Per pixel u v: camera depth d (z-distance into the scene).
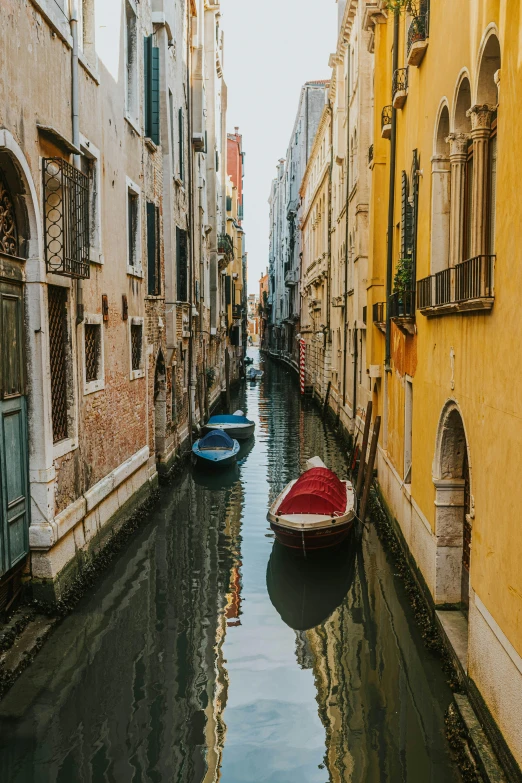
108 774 6.12
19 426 7.78
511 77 5.27
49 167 8.40
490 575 5.76
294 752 6.51
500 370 5.54
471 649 6.38
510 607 5.20
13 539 7.60
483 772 5.48
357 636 9.01
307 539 11.27
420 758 6.27
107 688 7.50
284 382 50.12
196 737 6.70
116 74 11.74
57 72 8.57
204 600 10.02
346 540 11.91
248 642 8.81
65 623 8.41
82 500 9.44
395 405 11.93
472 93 6.68
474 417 6.37
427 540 8.64
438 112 8.20
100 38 10.71
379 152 14.39
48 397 8.16
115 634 8.70
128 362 12.51
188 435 20.55
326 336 30.77
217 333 34.19
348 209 22.70
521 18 5.03
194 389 22.53
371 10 14.05
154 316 14.96
